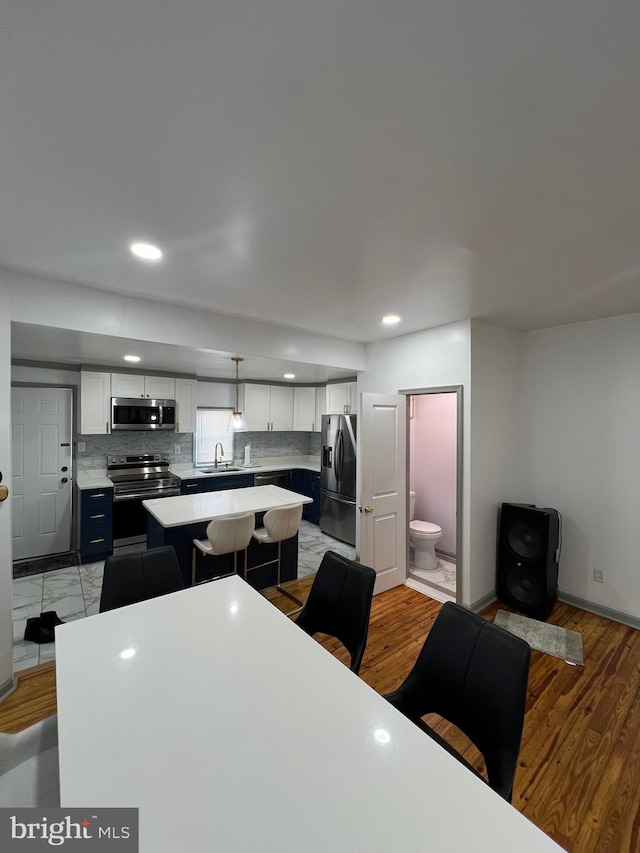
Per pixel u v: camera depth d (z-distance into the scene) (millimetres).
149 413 4652
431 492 4715
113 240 1771
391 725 1048
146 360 3910
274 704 1117
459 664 1380
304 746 973
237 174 1288
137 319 2629
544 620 3088
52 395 4215
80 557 4020
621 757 1823
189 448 5391
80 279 2273
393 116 1021
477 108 992
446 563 4355
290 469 5902
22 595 3334
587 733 1966
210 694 1155
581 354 3271
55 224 1629
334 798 837
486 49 827
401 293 2486
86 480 4383
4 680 2164
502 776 1155
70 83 920
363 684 1210
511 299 2600
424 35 798
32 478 4141
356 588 1778
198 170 1268
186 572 3113
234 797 835
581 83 910
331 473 5051
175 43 823
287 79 909
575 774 1735
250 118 1033
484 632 1360
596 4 727
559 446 3418
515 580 3260
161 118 1034
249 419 5805
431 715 2135
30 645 2643
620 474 3082
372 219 1572
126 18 768
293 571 3773
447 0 727
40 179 1315
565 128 1063
